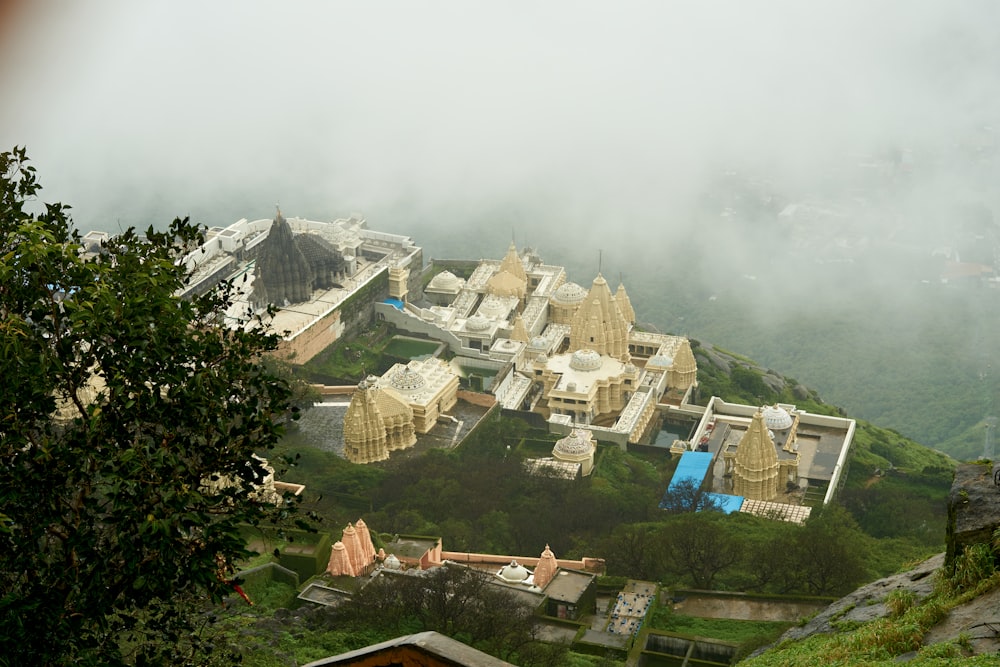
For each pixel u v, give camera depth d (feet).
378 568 436.76
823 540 453.58
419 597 385.91
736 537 502.38
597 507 620.08
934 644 179.52
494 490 637.30
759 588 452.76
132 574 180.65
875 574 460.55
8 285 195.31
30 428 185.47
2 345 178.29
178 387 190.90
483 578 414.62
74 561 180.96
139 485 176.04
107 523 184.14
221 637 258.78
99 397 190.29
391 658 101.50
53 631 174.09
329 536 447.83
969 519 202.80
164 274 196.03
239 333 201.67
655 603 430.20
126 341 189.47
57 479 181.16
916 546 517.14
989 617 179.52
